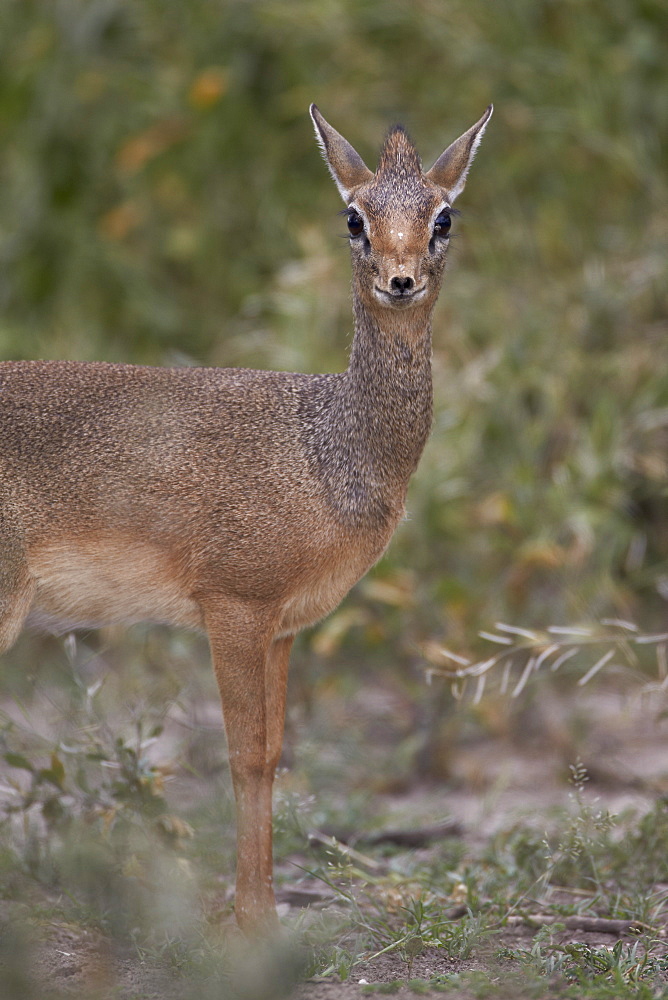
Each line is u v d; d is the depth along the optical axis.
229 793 9.05
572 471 12.03
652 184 13.77
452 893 7.88
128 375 7.51
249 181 14.84
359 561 7.37
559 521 11.74
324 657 11.95
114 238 14.50
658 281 12.95
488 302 13.24
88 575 7.31
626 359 12.55
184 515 7.16
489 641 11.05
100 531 7.21
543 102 14.20
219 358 13.71
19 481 7.22
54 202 14.70
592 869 8.15
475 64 14.37
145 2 15.02
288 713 10.59
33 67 14.64
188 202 14.75
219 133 14.63
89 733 8.33
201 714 10.78
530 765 10.67
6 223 14.68
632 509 12.48
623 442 12.13
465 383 12.50
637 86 14.13
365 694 11.91
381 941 7.12
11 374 7.50
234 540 7.12
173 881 7.31
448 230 7.23
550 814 9.18
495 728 10.88
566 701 11.30
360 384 7.28
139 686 10.21
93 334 14.17
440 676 10.31
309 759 10.40
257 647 7.21
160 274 14.78
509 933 7.30
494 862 8.48
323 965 6.67
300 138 14.86
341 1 14.61
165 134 14.54
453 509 12.09
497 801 9.93
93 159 14.84
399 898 7.82
